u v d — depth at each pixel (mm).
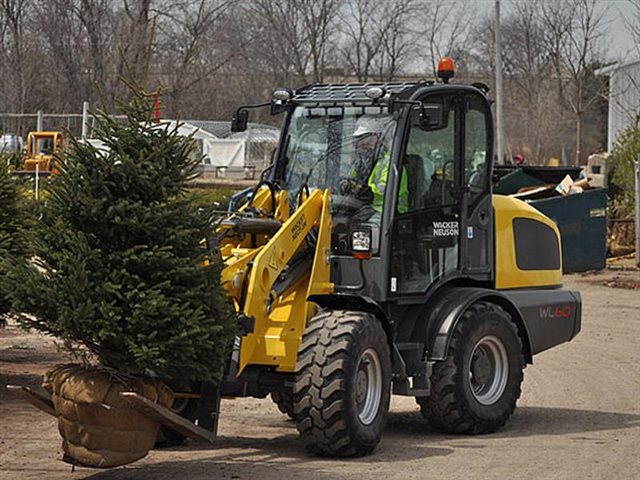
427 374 12336
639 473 10812
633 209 33906
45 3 50656
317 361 11047
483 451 11844
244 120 13148
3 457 11109
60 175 9664
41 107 50656
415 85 12602
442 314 12516
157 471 10602
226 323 9859
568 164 65438
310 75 58719
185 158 9875
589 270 30031
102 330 9258
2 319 14617
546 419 13953
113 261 9453
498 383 13148
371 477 10453
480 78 69062
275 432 12922
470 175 13156
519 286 14000
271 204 12227
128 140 9695
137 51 41438
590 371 17672
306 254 11914
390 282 12055
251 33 56969
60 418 9586
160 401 9703
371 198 12219
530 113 65188
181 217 9672
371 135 12391
